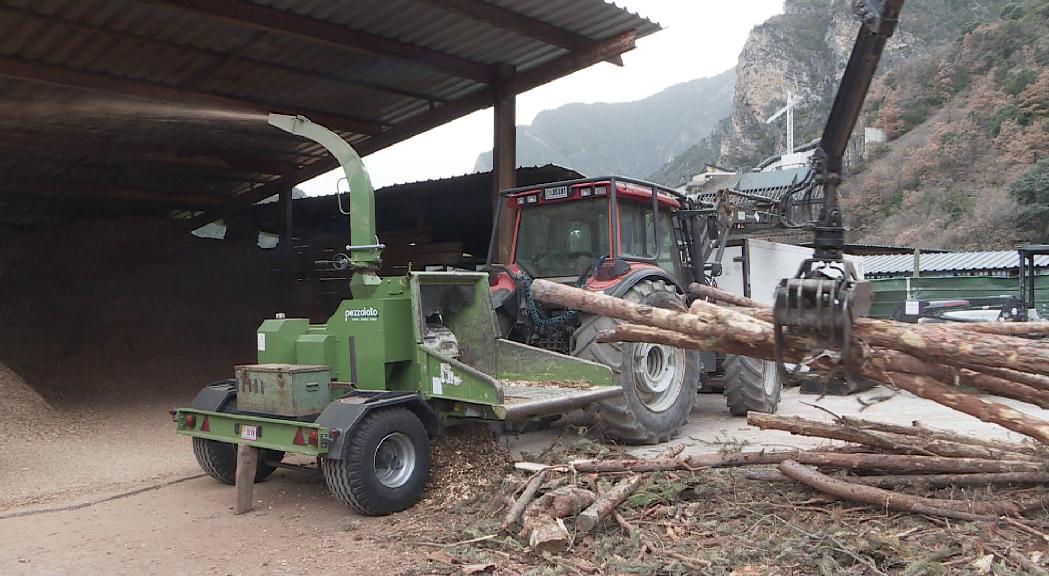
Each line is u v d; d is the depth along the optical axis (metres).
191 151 12.35
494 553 3.64
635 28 8.45
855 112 3.28
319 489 5.10
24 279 12.17
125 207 15.30
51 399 8.48
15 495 5.09
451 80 10.19
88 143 11.01
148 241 14.23
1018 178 35.25
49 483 5.40
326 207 16.12
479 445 5.00
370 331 4.86
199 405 5.07
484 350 5.64
